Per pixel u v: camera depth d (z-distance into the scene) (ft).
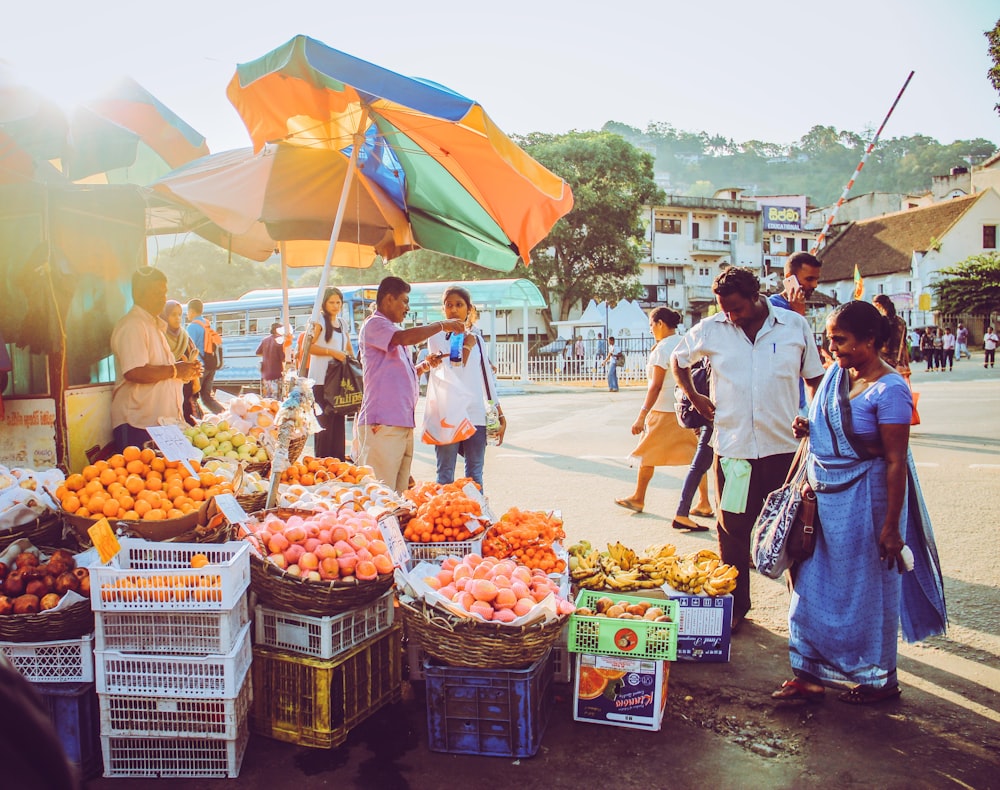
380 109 14.79
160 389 17.90
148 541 11.23
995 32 44.83
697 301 187.62
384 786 10.65
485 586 11.47
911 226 171.22
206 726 10.81
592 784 10.66
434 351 20.84
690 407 21.84
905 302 156.46
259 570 11.66
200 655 10.63
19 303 16.83
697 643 14.61
